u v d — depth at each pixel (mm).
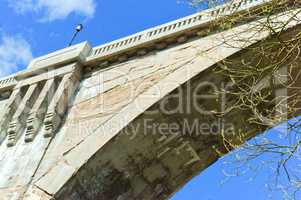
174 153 16688
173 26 16688
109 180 15797
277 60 11164
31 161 15352
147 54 16719
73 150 15148
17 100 17469
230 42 14609
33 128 16172
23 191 14594
